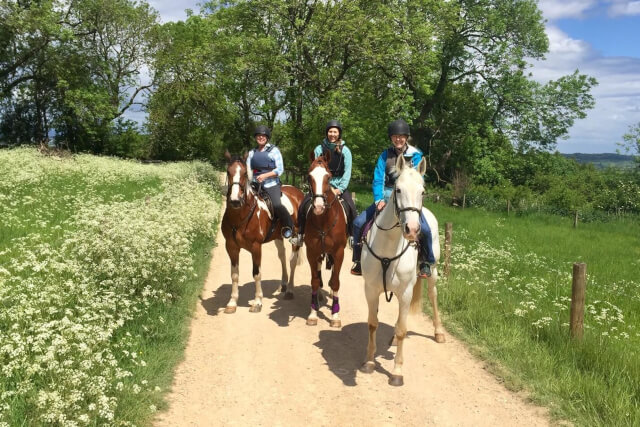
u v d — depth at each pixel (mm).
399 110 22656
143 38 40938
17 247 8289
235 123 30219
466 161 39156
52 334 4637
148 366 5238
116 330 5707
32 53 35000
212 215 13578
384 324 7383
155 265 7207
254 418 4664
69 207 12914
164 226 8695
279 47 22156
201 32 37031
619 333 7172
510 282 10125
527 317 7301
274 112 25344
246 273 10141
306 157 22203
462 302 7949
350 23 20391
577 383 5121
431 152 41062
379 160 5539
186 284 8320
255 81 23797
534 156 39562
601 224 22781
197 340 6430
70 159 26078
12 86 36688
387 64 22047
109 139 44000
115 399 4145
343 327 7188
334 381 5453
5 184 14672
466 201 28875
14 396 4012
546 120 36625
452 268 10383
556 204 28281
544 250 14758
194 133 40500
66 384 3969
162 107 38906
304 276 10258
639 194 28766
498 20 32938
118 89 43625
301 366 5809
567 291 9570
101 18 38812
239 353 6105
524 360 5770
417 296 5930
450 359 6094
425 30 21516
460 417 4758
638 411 4500
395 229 4930
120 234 7305
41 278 6203
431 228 6027
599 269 12242
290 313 7723
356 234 5906
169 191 15188
